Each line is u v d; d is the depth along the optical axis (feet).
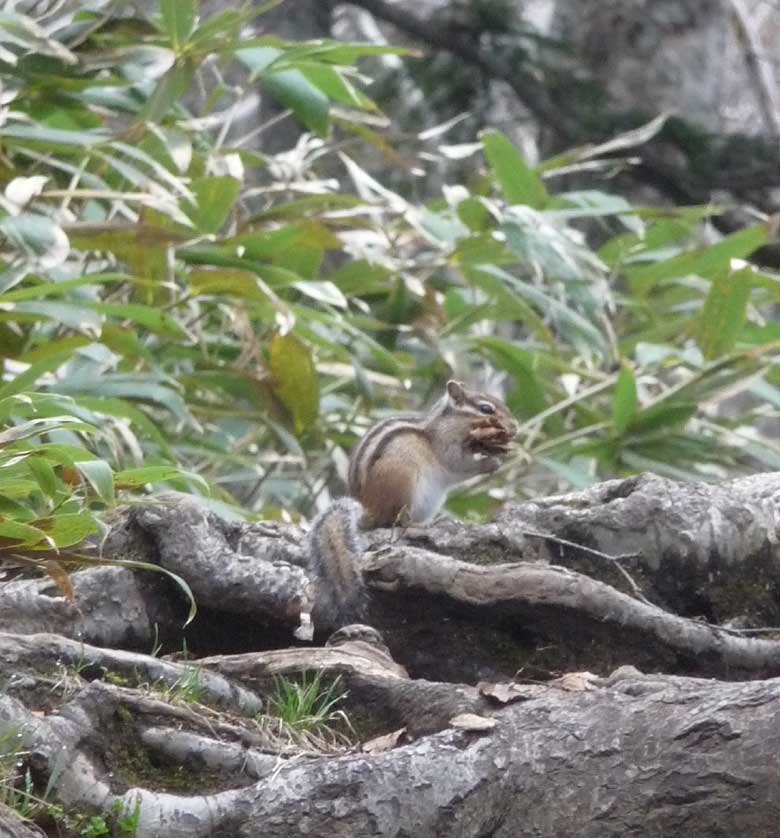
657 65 80.59
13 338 35.68
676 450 46.68
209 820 19.26
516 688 21.68
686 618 25.93
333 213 46.70
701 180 73.97
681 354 48.93
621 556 26.81
